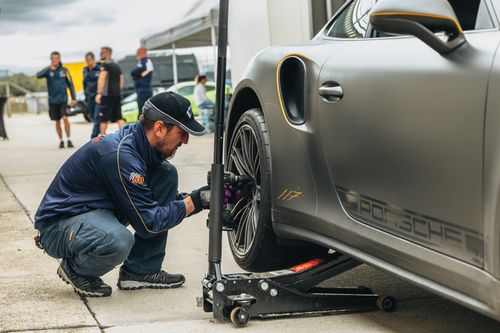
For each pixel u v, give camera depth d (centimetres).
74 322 322
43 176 864
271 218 352
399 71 272
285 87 343
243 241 383
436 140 252
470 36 256
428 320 310
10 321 325
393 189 274
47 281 392
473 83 238
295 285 320
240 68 789
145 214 338
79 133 1772
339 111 303
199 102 1556
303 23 644
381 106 278
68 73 1296
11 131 1927
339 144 304
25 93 3619
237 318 306
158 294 364
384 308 323
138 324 317
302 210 328
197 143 1246
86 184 352
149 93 1576
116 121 1307
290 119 336
